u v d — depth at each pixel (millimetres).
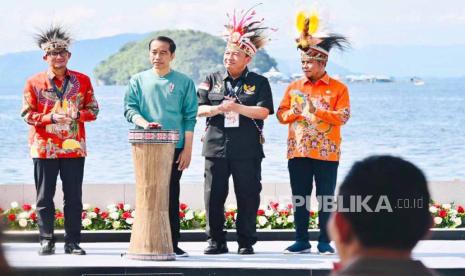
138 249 11148
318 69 11891
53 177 11672
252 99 11695
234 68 11711
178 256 11594
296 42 11914
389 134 49406
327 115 11734
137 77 11617
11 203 14359
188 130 11531
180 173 11570
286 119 11984
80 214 11781
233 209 14039
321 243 11961
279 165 31984
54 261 11031
